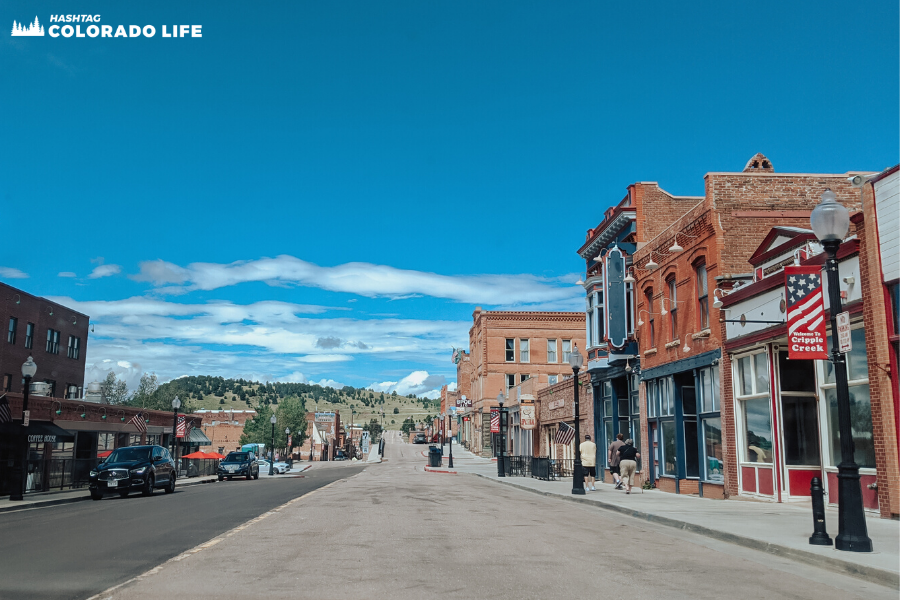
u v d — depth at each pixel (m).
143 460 27.23
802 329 13.02
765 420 18.92
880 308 14.31
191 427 57.09
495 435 68.50
